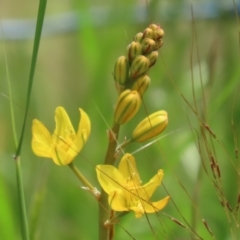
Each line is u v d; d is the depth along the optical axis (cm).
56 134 43
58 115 44
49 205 61
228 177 59
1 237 54
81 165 62
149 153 60
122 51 62
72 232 60
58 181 62
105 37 62
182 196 59
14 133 45
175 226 56
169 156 57
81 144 43
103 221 44
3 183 57
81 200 61
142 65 44
